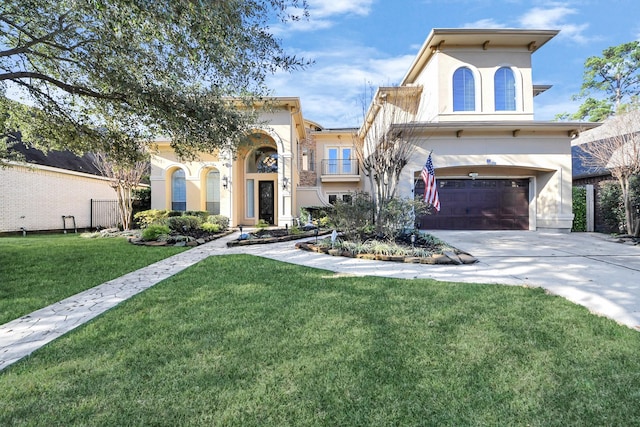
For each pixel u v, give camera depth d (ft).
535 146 45.37
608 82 100.37
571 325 12.46
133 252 31.94
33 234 54.60
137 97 24.14
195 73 24.91
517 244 34.94
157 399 8.21
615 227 43.98
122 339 11.65
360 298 16.15
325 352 10.52
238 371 9.44
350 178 72.95
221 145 30.42
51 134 31.78
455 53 49.08
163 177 61.67
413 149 41.37
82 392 8.55
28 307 15.51
